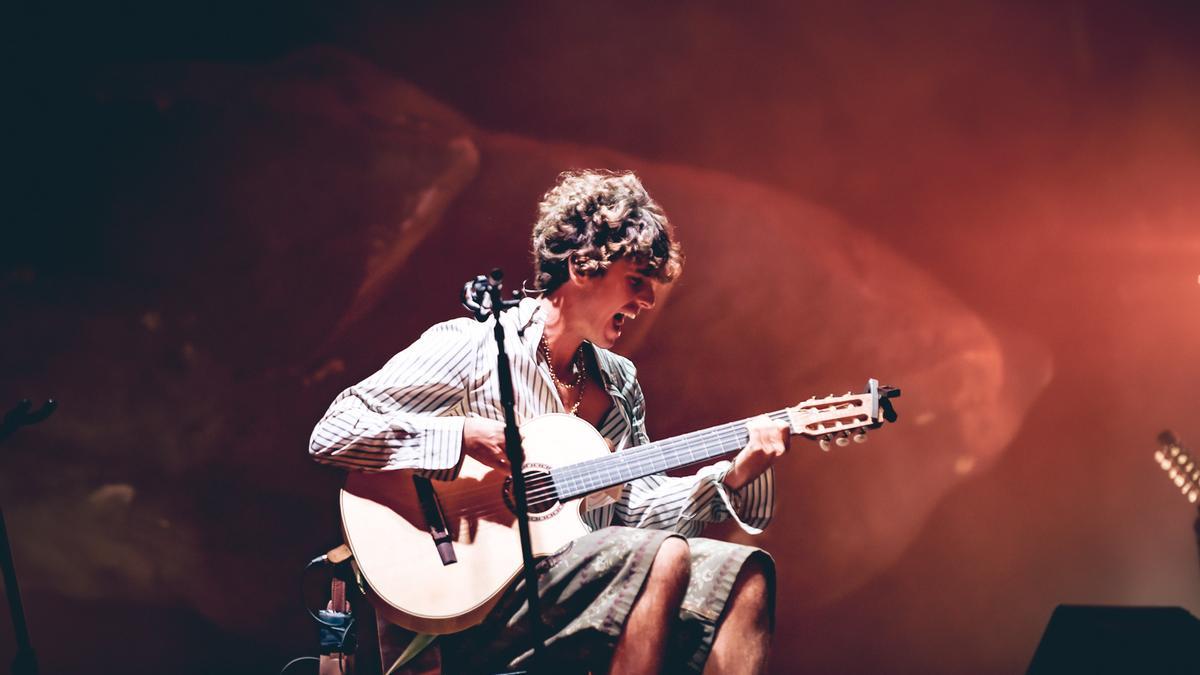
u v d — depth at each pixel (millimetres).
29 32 6785
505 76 7375
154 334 7031
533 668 2232
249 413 7043
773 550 7254
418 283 7281
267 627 6832
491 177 7379
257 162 7129
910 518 7316
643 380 7586
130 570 6801
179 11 6934
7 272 6887
